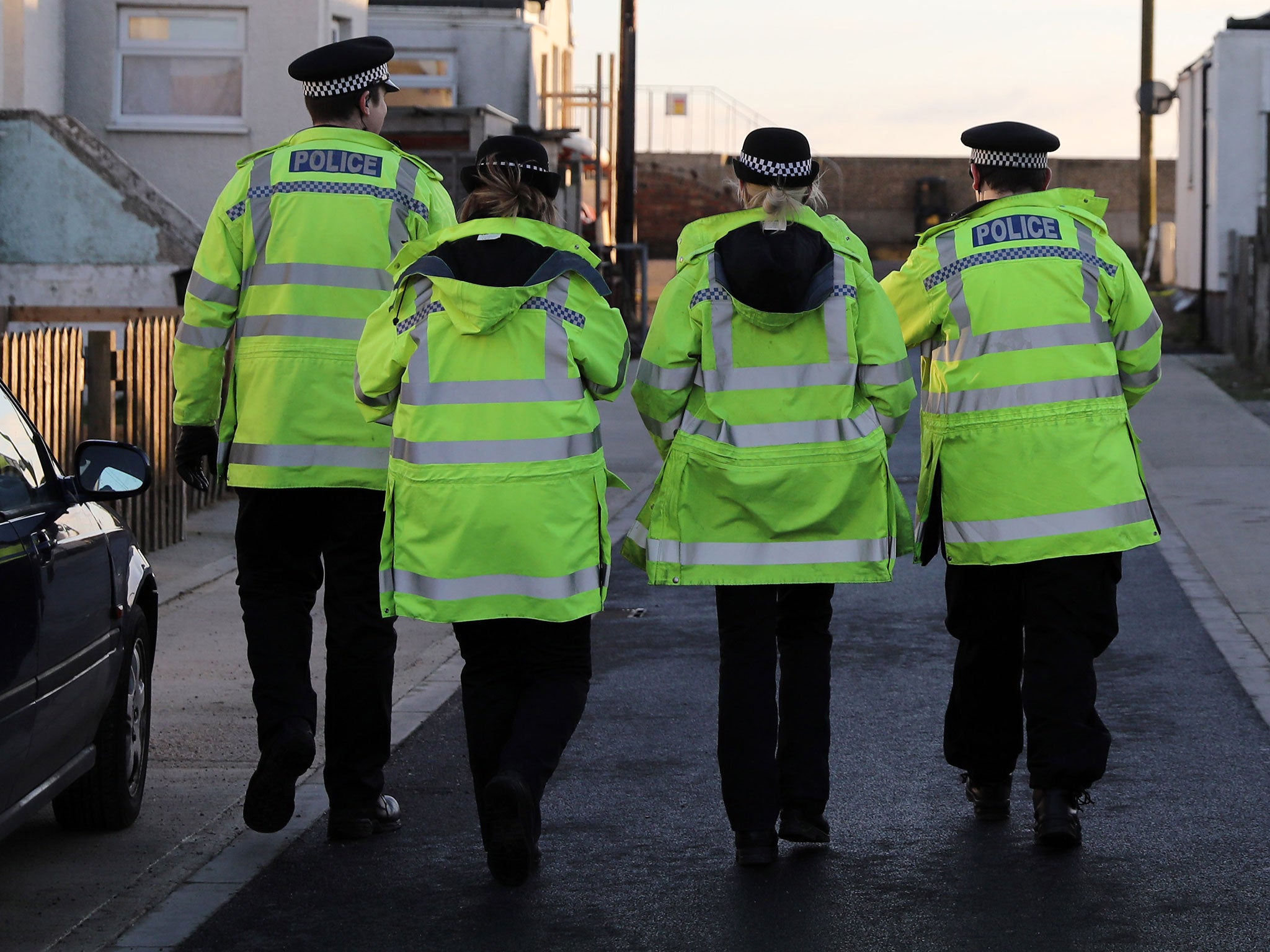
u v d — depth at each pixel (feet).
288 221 40.06
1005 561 38.91
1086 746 38.58
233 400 40.73
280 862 39.04
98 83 136.87
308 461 39.63
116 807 40.88
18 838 41.01
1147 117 288.51
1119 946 33.14
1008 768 41.29
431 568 35.22
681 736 50.44
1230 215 210.38
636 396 37.91
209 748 49.21
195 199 137.39
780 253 36.29
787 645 39.11
